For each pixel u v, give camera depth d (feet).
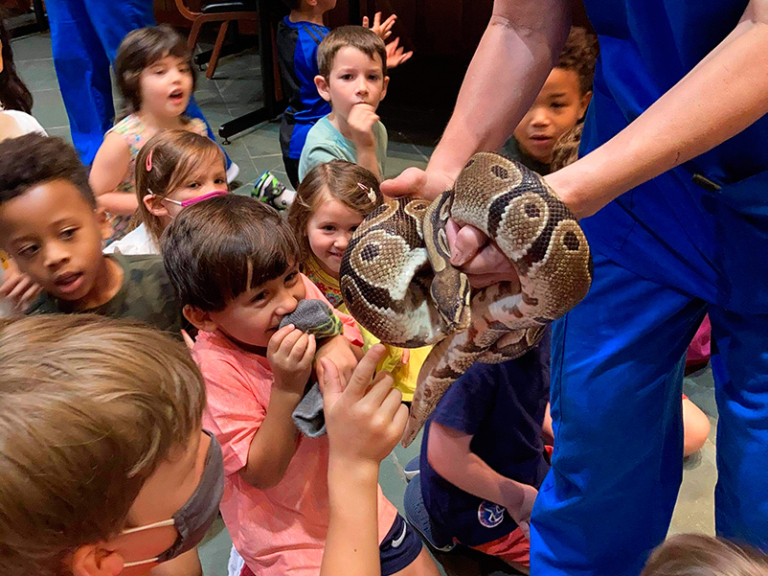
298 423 2.03
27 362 1.15
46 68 10.31
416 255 1.81
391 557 2.58
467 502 2.96
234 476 2.37
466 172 1.64
